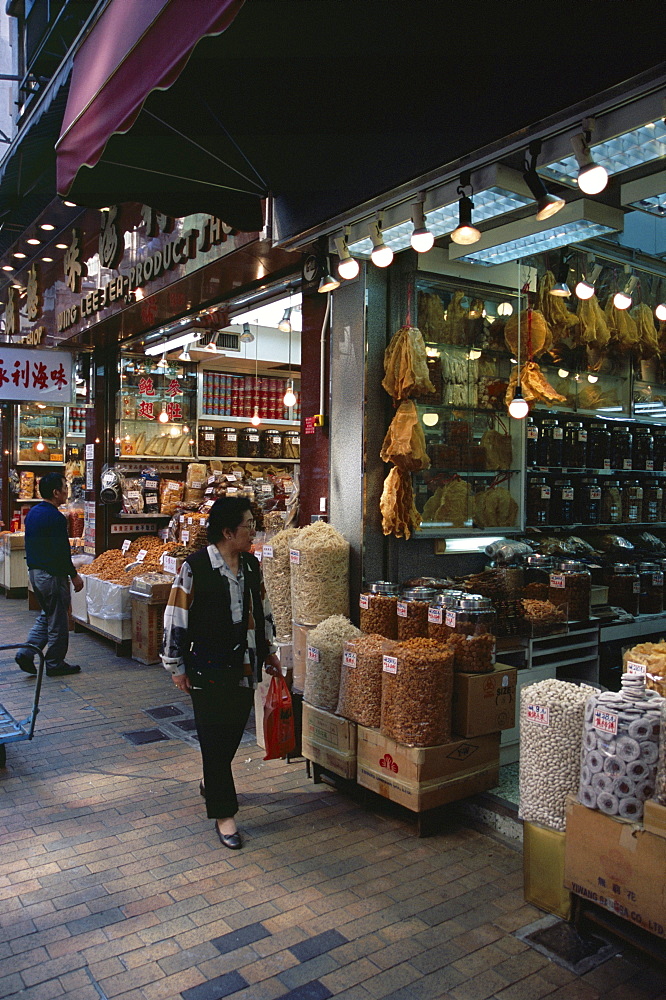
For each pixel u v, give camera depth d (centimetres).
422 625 397
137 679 616
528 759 289
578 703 277
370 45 266
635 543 631
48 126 491
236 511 340
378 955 255
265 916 279
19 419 1142
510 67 262
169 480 880
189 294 605
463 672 357
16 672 641
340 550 452
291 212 387
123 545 838
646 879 238
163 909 283
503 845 338
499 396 514
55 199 648
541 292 504
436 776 341
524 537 552
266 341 888
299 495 523
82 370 894
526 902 290
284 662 456
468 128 280
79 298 762
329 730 386
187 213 431
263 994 236
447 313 489
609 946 262
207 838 342
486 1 235
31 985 240
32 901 288
